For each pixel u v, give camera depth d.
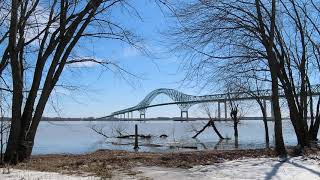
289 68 25.44
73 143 44.94
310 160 16.89
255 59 22.38
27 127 17.09
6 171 13.08
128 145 40.56
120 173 13.74
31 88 17.39
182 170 14.62
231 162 16.64
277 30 23.44
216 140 47.56
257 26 21.22
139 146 38.31
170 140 48.69
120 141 47.72
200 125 75.62
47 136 63.00
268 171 14.09
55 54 17.45
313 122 27.58
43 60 17.45
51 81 17.56
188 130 68.94
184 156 19.09
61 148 37.09
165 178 12.84
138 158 18.14
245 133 70.88
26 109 17.20
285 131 61.69
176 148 34.75
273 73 19.95
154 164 16.23
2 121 18.23
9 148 16.59
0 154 18.14
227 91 31.55
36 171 13.37
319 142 29.14
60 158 19.25
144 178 12.70
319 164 15.73
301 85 25.89
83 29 17.84
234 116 48.22
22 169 13.91
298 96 27.11
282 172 13.89
